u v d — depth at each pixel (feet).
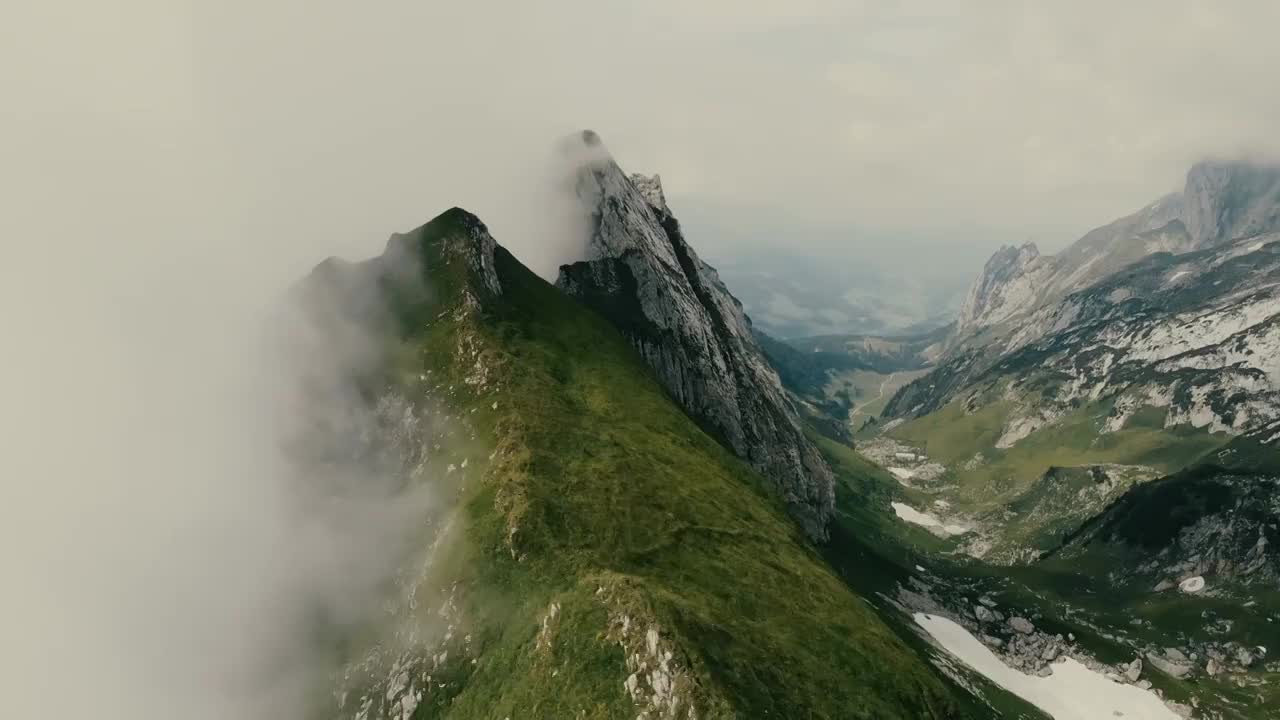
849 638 364.79
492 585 356.79
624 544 377.71
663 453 475.31
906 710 332.60
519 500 388.57
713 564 383.24
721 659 297.33
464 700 317.83
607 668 294.66
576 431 463.01
